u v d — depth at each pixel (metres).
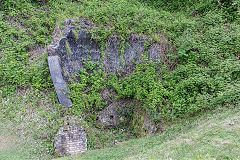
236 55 7.30
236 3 8.46
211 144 4.47
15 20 9.41
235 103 5.99
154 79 8.10
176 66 8.30
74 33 8.15
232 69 6.68
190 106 6.66
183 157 4.26
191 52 7.91
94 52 8.80
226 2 8.78
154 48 8.80
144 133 7.62
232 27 8.01
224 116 5.68
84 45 8.57
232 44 7.48
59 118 7.33
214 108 6.32
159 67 8.48
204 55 7.59
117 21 8.91
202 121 6.09
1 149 6.34
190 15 9.98
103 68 8.88
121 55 8.98
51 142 6.80
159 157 4.61
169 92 7.29
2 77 7.97
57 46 7.52
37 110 7.59
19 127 7.13
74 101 7.85
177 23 9.20
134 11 9.41
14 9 9.48
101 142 7.73
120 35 8.82
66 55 7.98
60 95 7.57
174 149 4.86
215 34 8.00
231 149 4.02
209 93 6.74
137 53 8.95
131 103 8.83
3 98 7.81
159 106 7.32
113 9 9.49
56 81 7.45
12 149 6.40
